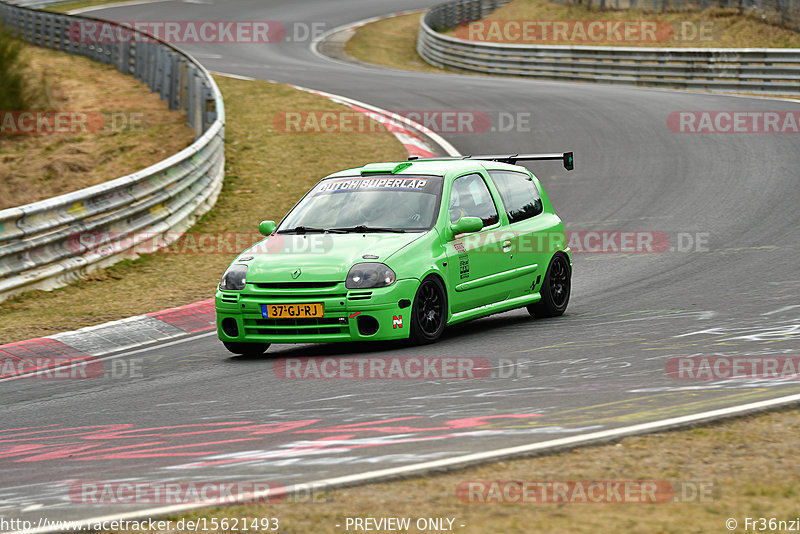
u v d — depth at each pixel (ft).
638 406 73.97
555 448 63.26
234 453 68.33
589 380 84.12
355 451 66.23
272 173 231.09
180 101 288.51
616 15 467.93
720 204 188.85
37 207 150.82
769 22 412.57
